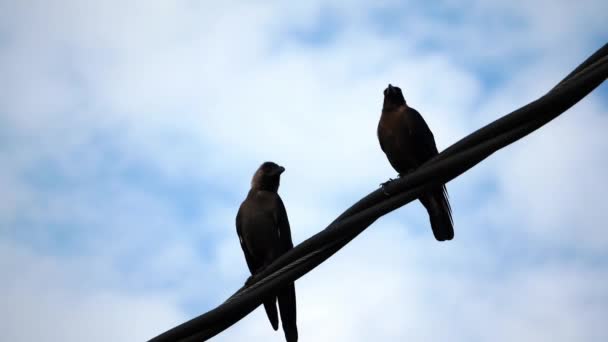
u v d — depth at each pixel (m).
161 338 7.18
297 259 7.18
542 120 6.46
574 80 6.15
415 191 6.91
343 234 7.08
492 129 6.59
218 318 7.13
